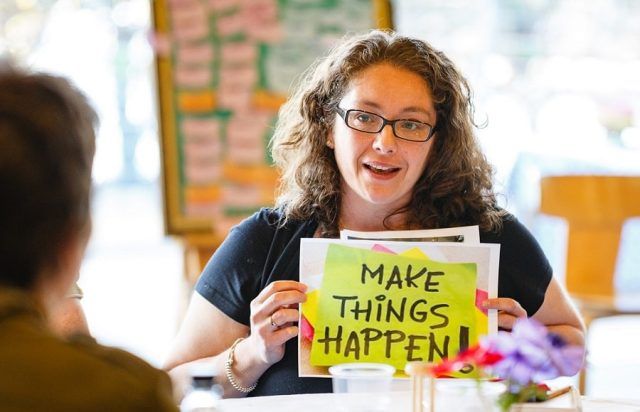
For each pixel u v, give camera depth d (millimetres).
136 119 6527
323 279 1932
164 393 1035
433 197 2143
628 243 5840
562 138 5914
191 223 4023
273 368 2016
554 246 5727
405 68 2047
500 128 5895
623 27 5840
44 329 1040
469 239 2031
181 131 4043
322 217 2139
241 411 1711
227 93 4070
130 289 6109
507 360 1405
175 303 5793
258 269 2113
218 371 2008
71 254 1089
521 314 1934
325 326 1902
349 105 2033
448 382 1637
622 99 5918
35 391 982
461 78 2148
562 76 5883
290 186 2191
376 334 1896
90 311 5609
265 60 4102
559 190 4117
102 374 1007
